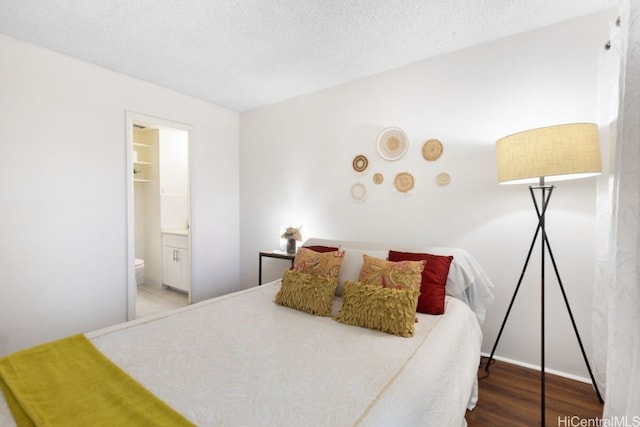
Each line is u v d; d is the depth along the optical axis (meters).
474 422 1.59
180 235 3.99
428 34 2.18
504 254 2.23
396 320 1.56
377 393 1.04
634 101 1.07
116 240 2.78
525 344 2.17
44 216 2.37
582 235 1.97
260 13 1.94
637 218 1.04
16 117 2.23
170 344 1.41
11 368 1.16
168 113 3.18
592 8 1.89
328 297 1.88
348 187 3.00
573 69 1.99
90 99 2.61
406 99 2.64
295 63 2.61
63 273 2.47
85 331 2.60
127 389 1.05
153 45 2.32
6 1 1.80
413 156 2.61
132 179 2.89
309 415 0.94
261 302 2.06
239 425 0.89
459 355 1.48
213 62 2.60
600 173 1.56
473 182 2.34
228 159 3.83
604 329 1.74
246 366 1.23
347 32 2.15
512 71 2.19
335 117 3.08
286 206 3.51
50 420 0.89
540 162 1.61
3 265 2.19
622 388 1.12
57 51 2.40
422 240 2.58
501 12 1.94
